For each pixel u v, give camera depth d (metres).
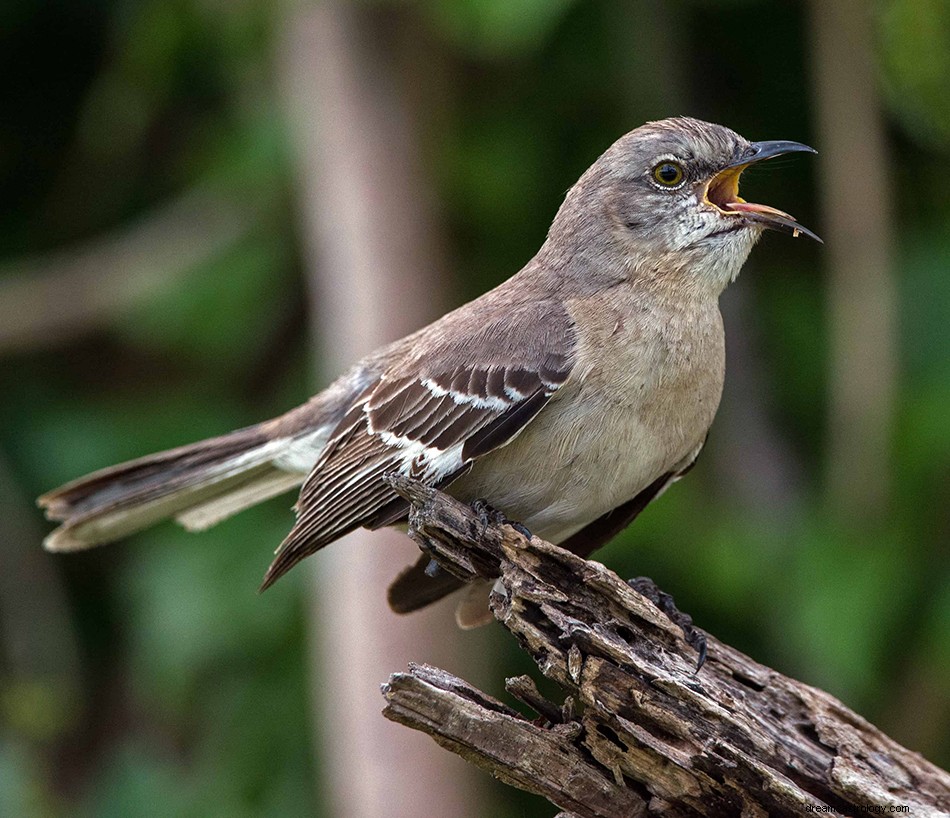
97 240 13.20
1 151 13.09
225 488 9.30
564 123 11.75
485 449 7.54
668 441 7.74
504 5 10.33
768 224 7.95
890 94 11.78
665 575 10.94
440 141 11.72
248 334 11.95
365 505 7.79
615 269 7.93
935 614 10.24
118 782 11.69
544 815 11.38
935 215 11.89
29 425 12.16
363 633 10.05
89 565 12.55
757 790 6.29
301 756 11.35
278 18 12.01
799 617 10.30
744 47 11.94
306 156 11.67
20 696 12.04
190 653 11.13
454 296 11.60
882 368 10.60
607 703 6.23
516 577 6.47
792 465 11.32
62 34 13.02
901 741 10.70
